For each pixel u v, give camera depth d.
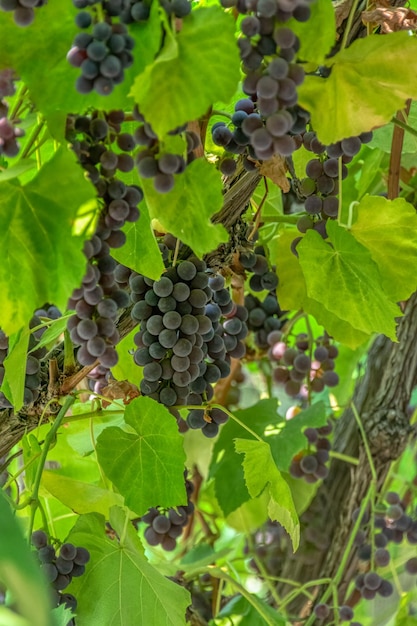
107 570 1.33
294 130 1.26
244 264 1.48
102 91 1.13
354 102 1.25
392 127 1.61
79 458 1.65
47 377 1.36
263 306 1.72
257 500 1.78
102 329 1.21
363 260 1.36
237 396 1.89
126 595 1.33
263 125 1.21
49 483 1.42
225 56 1.15
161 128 1.14
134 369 1.47
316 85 1.24
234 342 1.47
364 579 1.66
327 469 1.69
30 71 1.18
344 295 1.35
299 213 1.63
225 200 1.37
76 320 1.23
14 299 1.18
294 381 1.70
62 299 1.16
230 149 1.32
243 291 1.59
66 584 1.29
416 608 1.81
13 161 1.32
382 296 1.37
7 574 0.97
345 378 1.90
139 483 1.33
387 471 1.75
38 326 1.31
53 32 1.18
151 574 1.36
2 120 1.17
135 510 1.33
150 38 1.14
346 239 1.35
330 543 1.80
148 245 1.31
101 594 1.32
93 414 1.41
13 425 1.36
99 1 1.14
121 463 1.33
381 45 1.24
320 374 1.72
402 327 1.74
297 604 1.80
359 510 1.72
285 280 1.54
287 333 1.72
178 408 1.34
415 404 2.14
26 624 0.96
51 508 1.58
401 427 1.74
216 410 1.37
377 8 1.32
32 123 1.21
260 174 1.37
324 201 1.38
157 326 1.30
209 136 1.44
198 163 1.21
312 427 1.66
